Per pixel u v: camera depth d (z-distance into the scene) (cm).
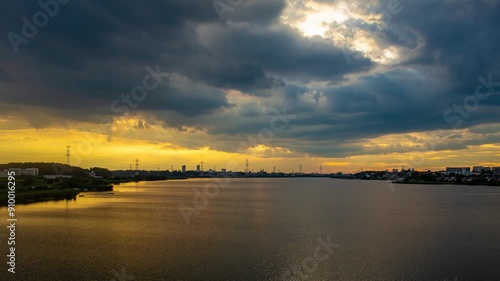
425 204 13700
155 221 8550
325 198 16962
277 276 4391
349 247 5856
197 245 5900
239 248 5706
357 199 16325
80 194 16512
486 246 6000
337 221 8769
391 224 8338
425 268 4762
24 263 4816
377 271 4628
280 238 6538
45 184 16838
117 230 7225
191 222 8438
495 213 10694
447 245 6059
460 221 8944
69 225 7750
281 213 10462
